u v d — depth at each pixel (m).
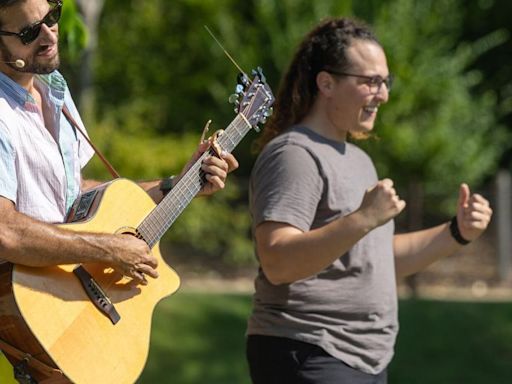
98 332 8.33
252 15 35.75
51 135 8.60
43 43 8.18
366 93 10.01
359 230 9.08
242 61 34.09
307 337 9.67
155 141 32.66
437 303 24.08
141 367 8.56
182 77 36.06
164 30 36.34
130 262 8.34
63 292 8.19
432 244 10.81
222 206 32.91
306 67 10.24
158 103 36.03
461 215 10.72
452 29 36.31
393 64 33.00
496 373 20.05
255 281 10.19
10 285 7.95
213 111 35.84
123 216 8.83
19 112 8.27
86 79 25.88
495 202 30.61
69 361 8.09
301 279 9.47
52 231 7.98
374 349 9.88
